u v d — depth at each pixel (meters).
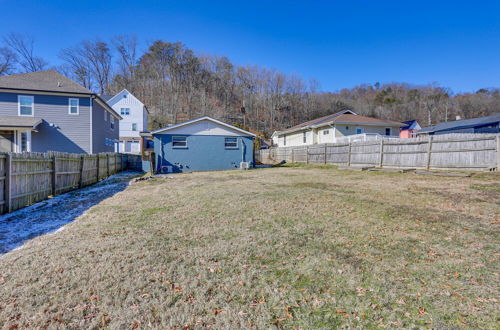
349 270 2.47
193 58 49.91
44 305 1.97
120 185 9.27
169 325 1.74
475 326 1.69
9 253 3.02
